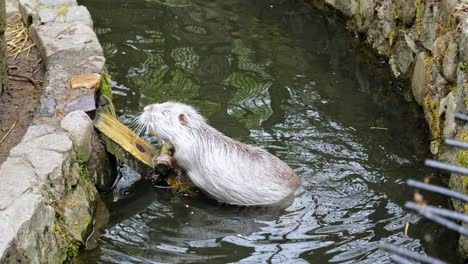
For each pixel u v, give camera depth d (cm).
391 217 553
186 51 856
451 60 643
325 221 548
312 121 700
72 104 589
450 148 618
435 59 683
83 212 535
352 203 570
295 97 751
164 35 900
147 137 666
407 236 529
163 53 850
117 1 1007
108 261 503
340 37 911
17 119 593
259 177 571
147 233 541
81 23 733
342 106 734
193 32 913
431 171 618
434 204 574
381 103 742
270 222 550
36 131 550
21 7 779
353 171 614
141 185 606
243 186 570
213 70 809
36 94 635
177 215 565
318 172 611
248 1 1023
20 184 479
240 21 953
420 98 721
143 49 858
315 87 776
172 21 944
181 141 581
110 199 587
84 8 765
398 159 635
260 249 516
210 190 582
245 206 573
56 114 575
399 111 725
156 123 591
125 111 714
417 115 716
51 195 498
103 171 591
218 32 916
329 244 520
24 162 509
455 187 569
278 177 577
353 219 550
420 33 735
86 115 572
